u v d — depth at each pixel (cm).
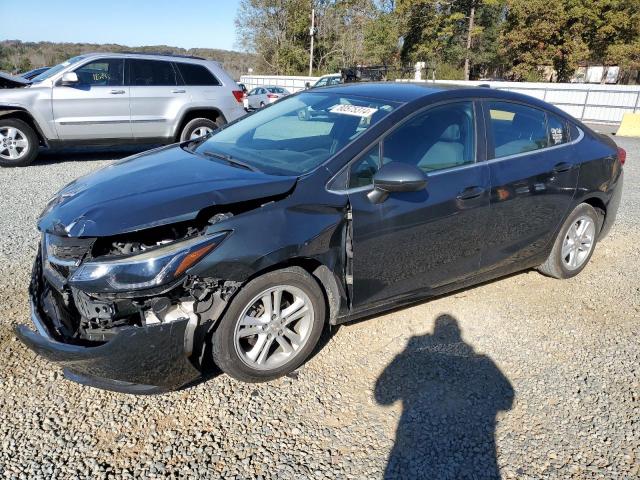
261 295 291
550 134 431
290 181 303
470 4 4247
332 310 327
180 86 945
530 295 442
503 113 399
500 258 404
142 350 259
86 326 276
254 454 257
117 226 262
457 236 367
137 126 919
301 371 323
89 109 877
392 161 327
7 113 835
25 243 503
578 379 329
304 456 257
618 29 3575
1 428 265
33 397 288
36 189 716
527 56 3641
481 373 331
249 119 431
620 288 463
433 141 357
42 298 303
